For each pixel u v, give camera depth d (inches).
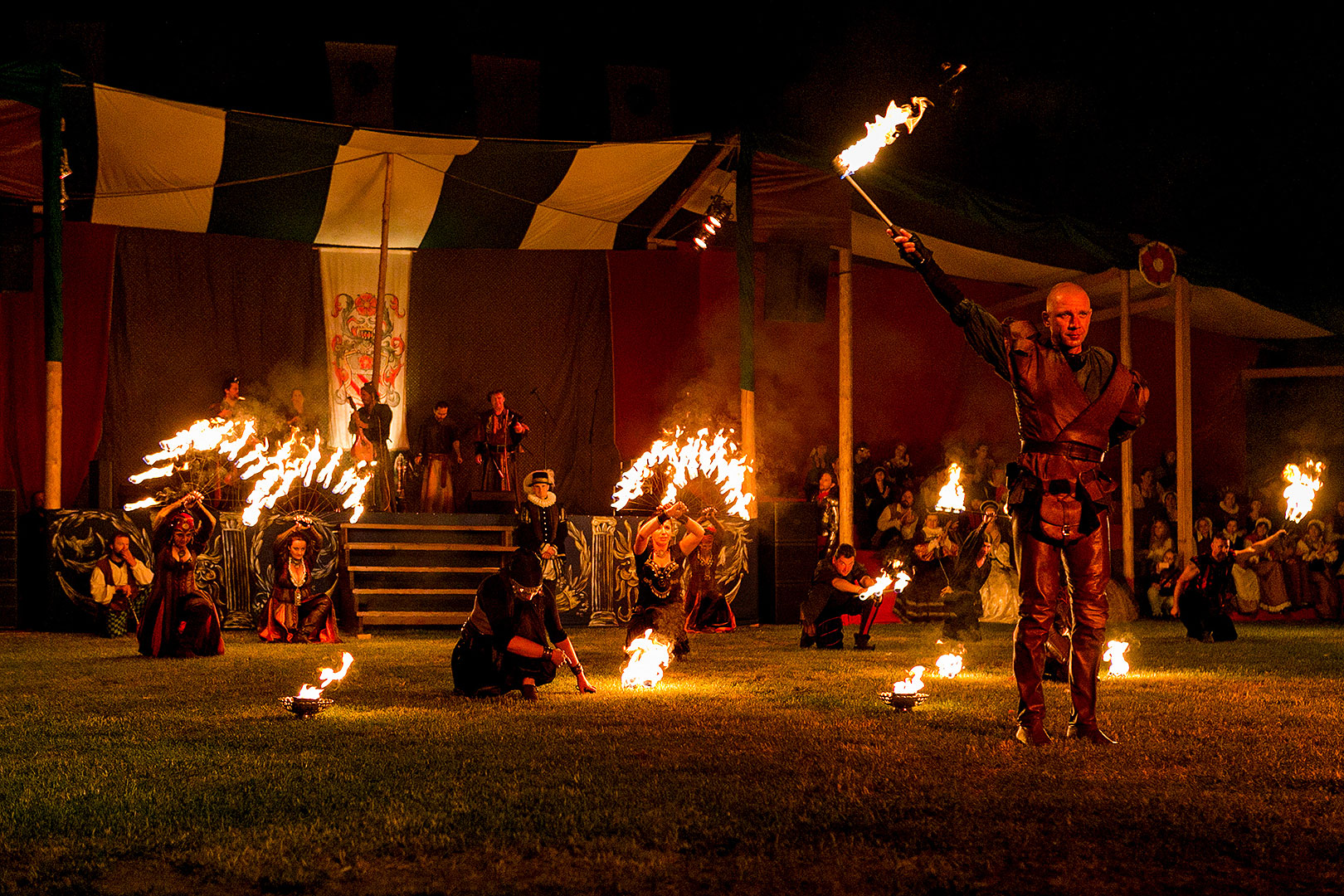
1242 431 892.6
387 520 590.6
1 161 564.4
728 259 781.3
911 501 735.7
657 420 765.9
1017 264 774.5
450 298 761.0
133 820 165.9
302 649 468.8
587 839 154.6
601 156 635.5
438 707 282.0
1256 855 146.3
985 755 208.2
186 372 709.3
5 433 657.0
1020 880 137.2
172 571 434.6
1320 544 770.8
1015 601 691.4
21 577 566.3
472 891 134.6
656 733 235.3
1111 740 224.1
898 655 440.8
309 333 742.5
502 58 676.1
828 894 133.0
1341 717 260.8
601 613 613.3
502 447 683.4
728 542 634.2
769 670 376.8
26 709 284.2
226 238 722.8
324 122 596.7
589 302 772.6
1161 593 724.0
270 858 146.4
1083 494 222.7
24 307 663.1
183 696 308.7
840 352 681.0
